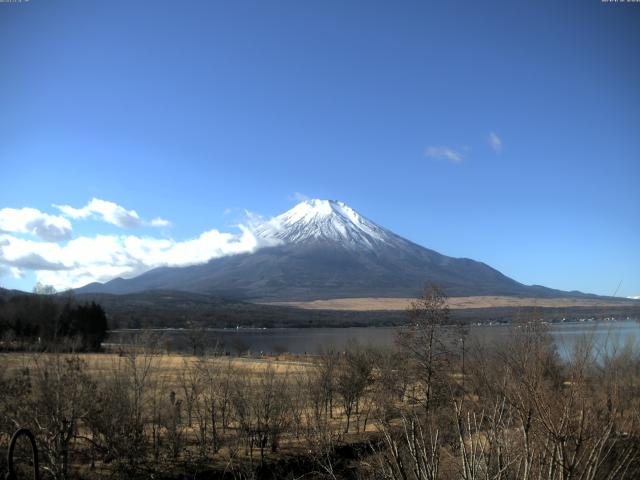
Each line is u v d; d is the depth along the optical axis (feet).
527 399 26.22
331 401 114.32
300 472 76.02
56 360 66.28
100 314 290.35
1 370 61.16
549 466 25.02
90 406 62.75
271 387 92.12
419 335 112.88
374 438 83.05
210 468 74.08
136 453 66.90
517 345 42.88
